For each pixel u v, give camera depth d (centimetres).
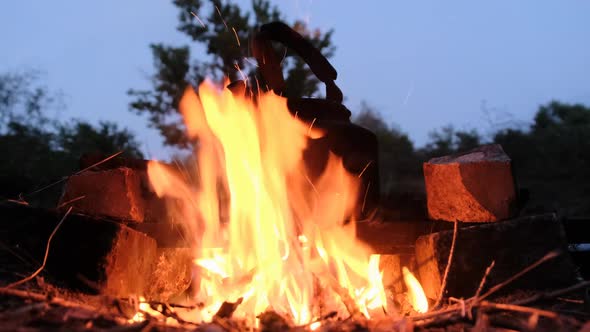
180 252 220
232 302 184
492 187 210
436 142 1152
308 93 689
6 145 802
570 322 157
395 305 215
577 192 870
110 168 228
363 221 217
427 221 220
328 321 163
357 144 216
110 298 167
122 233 185
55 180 236
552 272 191
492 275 192
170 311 172
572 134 1079
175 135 683
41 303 150
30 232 183
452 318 158
